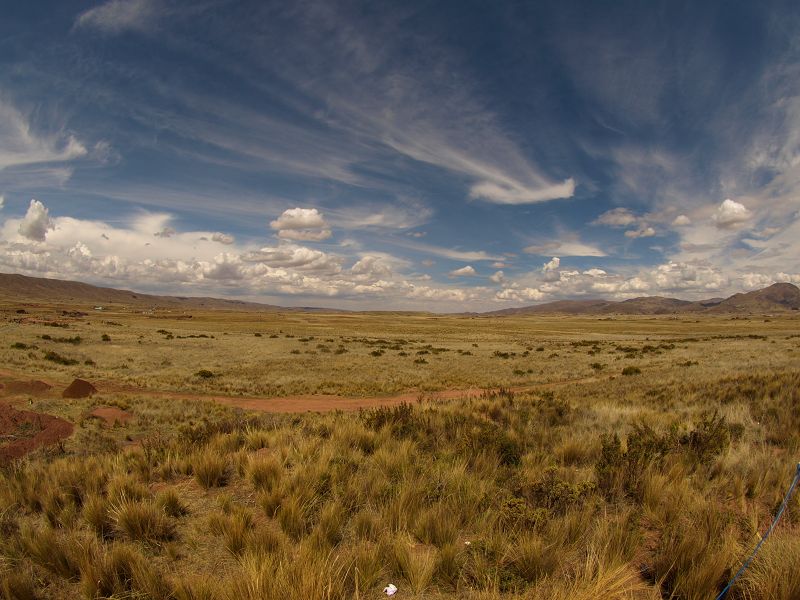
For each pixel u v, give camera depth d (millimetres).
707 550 3383
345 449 7043
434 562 3498
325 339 69938
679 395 14117
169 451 7188
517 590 3135
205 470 5918
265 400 22906
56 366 30391
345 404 21641
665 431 7848
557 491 4684
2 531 4492
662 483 4914
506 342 71875
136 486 5375
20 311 121938
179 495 5621
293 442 7660
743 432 7871
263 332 86250
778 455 6547
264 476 5758
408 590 3344
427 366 39000
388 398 23625
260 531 4133
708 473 5645
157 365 35688
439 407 12570
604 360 42281
